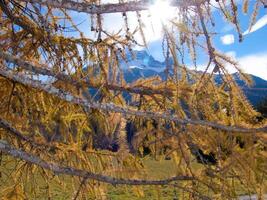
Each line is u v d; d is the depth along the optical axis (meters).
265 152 3.49
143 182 3.87
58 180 5.39
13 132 4.32
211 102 3.65
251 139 3.51
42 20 4.35
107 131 4.55
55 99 4.57
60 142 4.71
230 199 3.67
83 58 4.59
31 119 4.70
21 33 4.70
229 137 3.57
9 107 4.70
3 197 5.09
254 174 3.52
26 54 4.73
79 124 4.71
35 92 4.58
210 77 3.51
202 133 3.67
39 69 4.04
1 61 4.23
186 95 3.94
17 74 3.62
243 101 3.53
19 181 5.16
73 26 4.67
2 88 4.67
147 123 4.44
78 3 3.62
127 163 4.57
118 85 4.55
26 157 3.72
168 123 4.12
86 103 3.62
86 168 4.75
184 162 4.33
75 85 4.35
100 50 4.65
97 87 4.52
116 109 3.58
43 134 4.74
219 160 3.66
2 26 4.82
